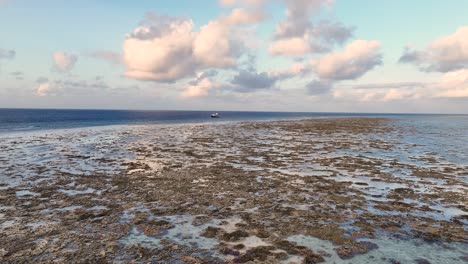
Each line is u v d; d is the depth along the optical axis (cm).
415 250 634
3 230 711
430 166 1555
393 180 1240
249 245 645
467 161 1714
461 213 861
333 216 820
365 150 2141
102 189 1076
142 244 645
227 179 1230
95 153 1923
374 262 583
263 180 1219
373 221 789
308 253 612
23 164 1537
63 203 916
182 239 672
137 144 2422
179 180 1210
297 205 909
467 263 586
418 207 905
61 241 655
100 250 616
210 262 573
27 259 577
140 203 921
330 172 1388
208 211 852
